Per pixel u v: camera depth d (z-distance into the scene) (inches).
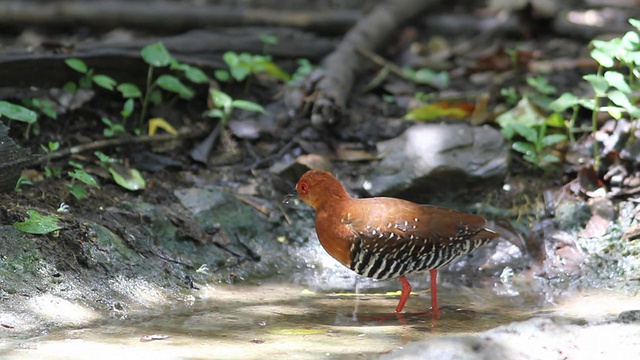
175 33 655.1
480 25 708.7
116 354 299.6
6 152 396.5
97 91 498.3
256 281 414.9
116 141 464.1
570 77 581.0
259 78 560.4
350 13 669.3
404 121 521.0
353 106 543.8
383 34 628.4
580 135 494.0
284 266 432.8
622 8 780.6
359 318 359.9
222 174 475.2
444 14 742.5
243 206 452.4
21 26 652.1
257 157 488.1
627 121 468.4
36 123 463.5
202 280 402.9
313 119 499.2
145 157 472.4
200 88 519.8
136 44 542.6
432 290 373.1
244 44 577.9
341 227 366.9
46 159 438.9
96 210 416.5
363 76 593.3
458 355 292.4
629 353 303.0
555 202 455.2
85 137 472.4
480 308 377.1
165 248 413.1
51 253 372.5
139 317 352.8
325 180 371.2
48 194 416.5
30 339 315.9
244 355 302.7
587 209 444.8
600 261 421.4
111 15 650.8
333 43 613.9
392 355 295.9
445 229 364.8
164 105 506.3
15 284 352.2
